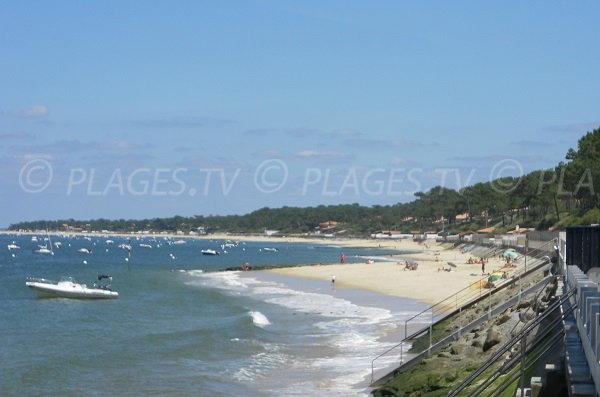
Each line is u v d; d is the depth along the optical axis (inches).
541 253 2194.9
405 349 1596.9
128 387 1392.7
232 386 1378.0
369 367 1461.6
